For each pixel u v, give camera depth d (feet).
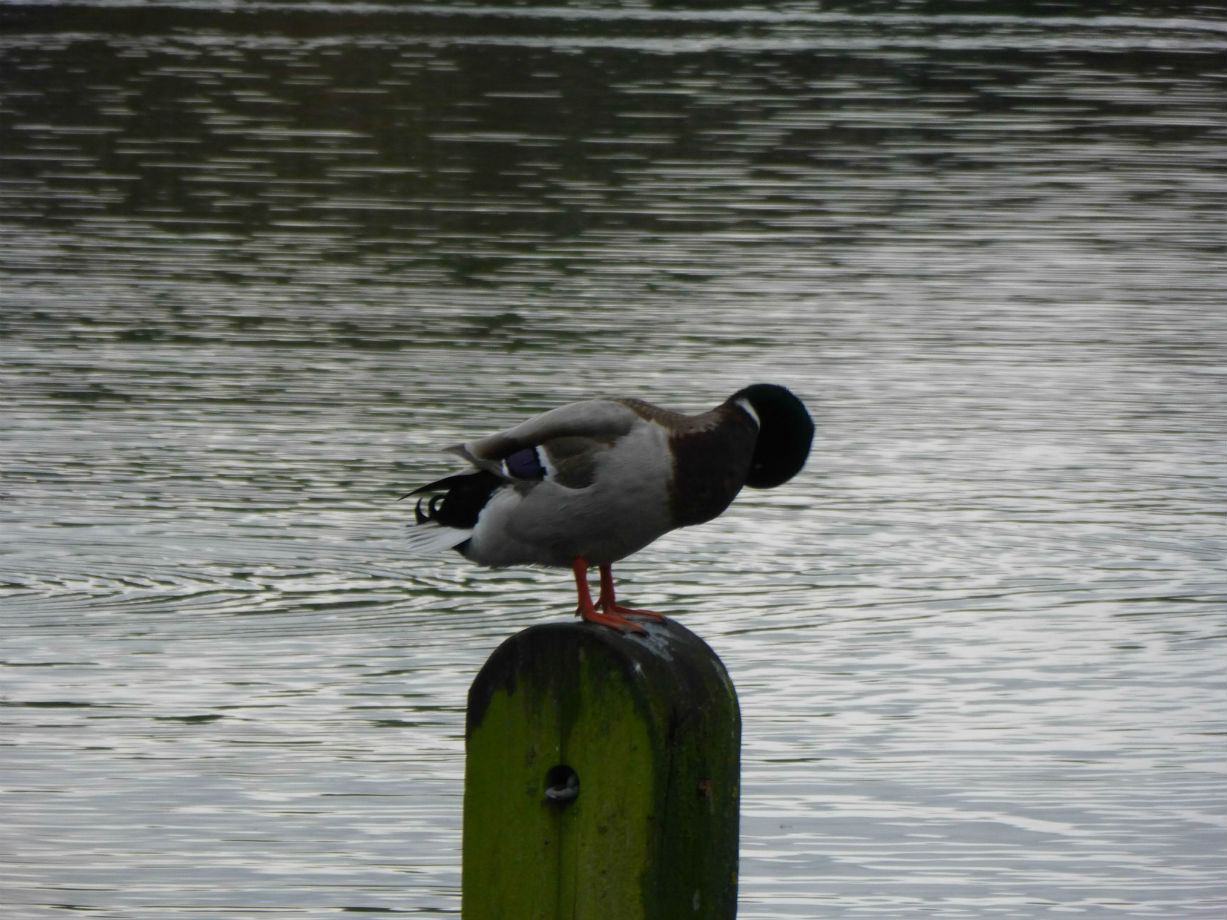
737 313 71.15
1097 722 33.37
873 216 91.45
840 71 144.15
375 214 90.07
